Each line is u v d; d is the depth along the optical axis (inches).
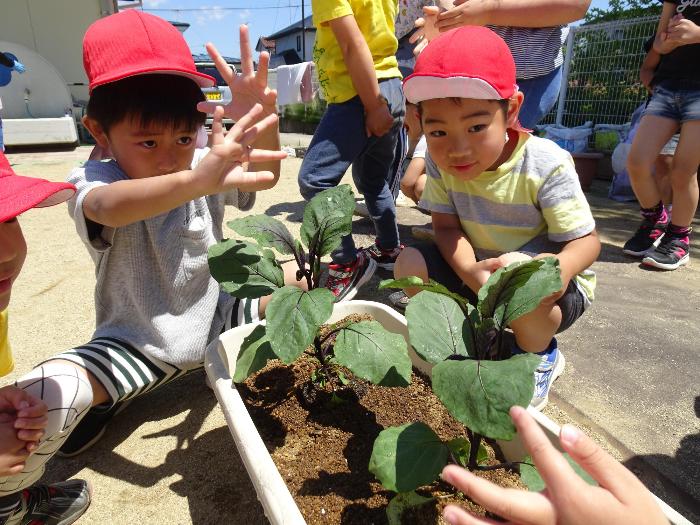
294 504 33.1
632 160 108.7
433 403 49.0
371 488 40.1
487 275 56.9
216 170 44.6
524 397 27.5
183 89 52.8
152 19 54.1
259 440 38.2
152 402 64.1
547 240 62.7
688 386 64.2
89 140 347.9
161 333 56.4
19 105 306.8
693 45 99.0
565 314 58.6
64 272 104.1
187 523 45.8
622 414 58.9
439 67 48.6
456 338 35.9
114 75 49.4
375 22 89.4
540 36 86.0
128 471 52.4
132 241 55.4
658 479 49.7
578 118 226.5
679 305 88.4
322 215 48.8
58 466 53.4
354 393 50.3
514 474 39.6
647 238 114.1
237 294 46.1
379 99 84.5
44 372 45.1
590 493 23.4
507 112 53.2
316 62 91.3
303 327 38.1
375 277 102.0
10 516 42.9
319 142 88.7
